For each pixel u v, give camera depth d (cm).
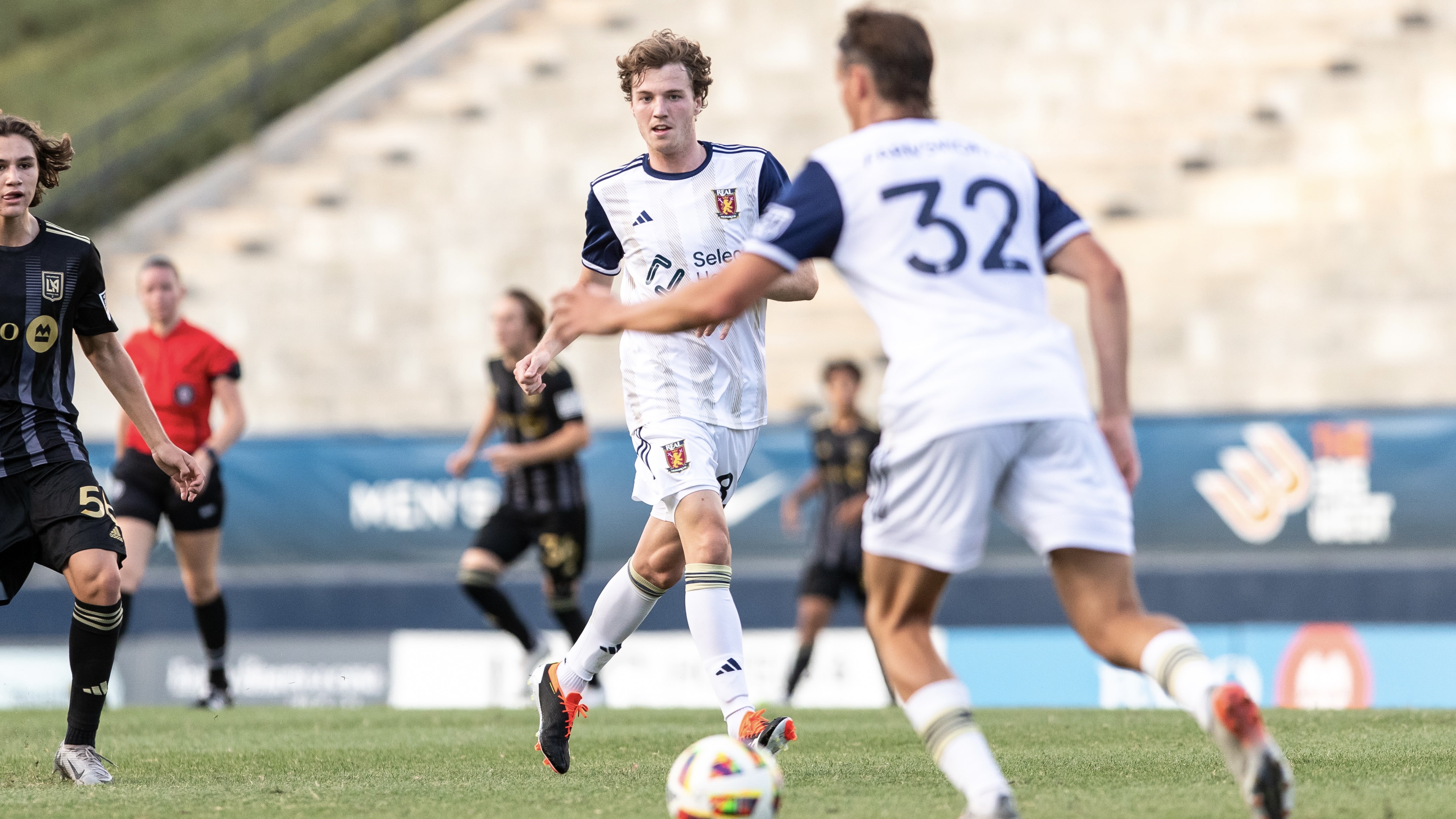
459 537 3934
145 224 6178
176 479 1598
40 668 3847
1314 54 5619
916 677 1023
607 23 6725
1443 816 1096
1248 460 3556
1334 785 1282
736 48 6356
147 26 8306
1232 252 5025
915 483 1004
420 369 5400
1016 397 989
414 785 1438
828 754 1661
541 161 6159
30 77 7931
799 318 5069
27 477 1500
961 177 1030
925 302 1009
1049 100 5697
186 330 2648
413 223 5941
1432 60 5472
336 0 7838
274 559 4012
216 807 1270
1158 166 5366
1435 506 3453
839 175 1023
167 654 3906
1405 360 4684
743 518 3769
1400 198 5112
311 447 4012
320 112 6556
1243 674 3419
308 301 5750
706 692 3494
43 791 1412
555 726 1509
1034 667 3481
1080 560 1006
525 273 5697
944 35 6103
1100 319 1028
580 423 2808
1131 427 1019
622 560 3841
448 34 6856
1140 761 1521
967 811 1023
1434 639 3303
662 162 1595
